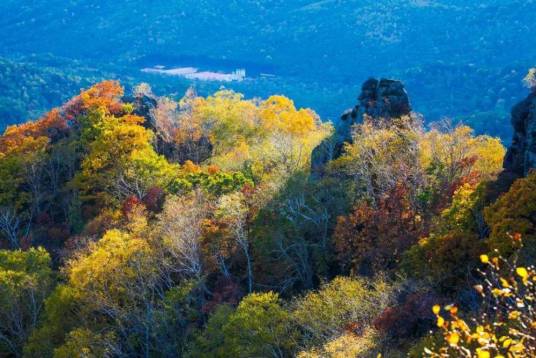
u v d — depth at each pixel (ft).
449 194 165.58
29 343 163.32
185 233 168.14
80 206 244.83
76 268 158.51
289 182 192.44
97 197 237.45
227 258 182.91
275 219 183.01
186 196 198.39
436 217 155.22
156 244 170.09
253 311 130.31
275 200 187.52
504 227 118.83
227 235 176.86
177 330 157.69
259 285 174.40
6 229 244.42
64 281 194.39
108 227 206.49
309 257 183.93
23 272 180.55
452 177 179.01
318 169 205.16
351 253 164.04
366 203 171.42
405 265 137.39
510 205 123.13
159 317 152.97
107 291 159.02
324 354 112.47
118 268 158.81
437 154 189.57
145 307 166.09
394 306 117.39
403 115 213.87
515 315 39.22
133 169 231.09
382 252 152.05
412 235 152.35
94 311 165.68
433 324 109.70
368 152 189.26
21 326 180.45
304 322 127.85
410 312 112.57
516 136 162.20
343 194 188.96
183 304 166.30
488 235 136.77
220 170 241.96
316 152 221.87
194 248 166.71
